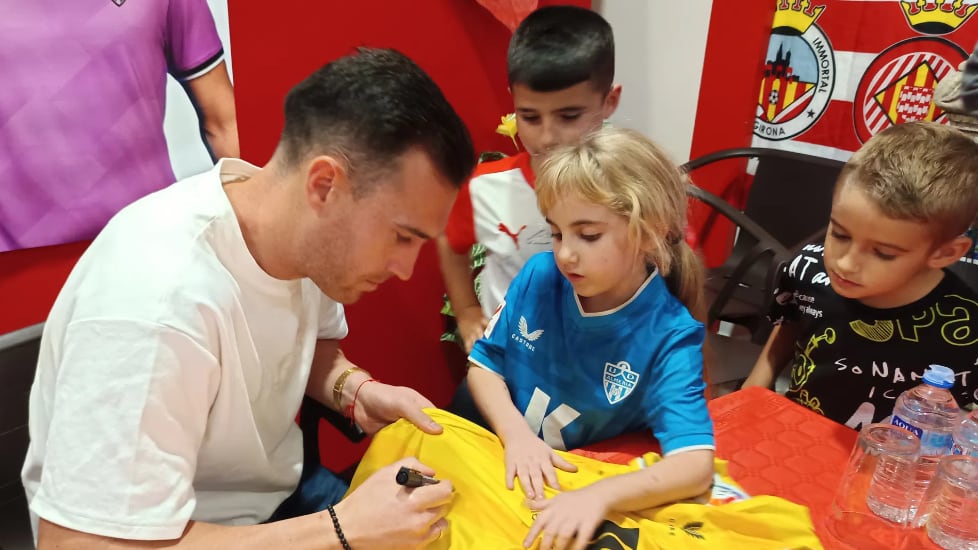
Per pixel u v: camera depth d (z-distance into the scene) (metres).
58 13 1.19
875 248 1.02
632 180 0.92
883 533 0.84
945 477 0.83
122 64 1.28
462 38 1.90
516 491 0.91
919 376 1.17
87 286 0.78
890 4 1.93
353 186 0.79
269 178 0.86
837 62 2.08
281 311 0.95
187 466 0.79
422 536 0.81
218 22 1.39
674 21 2.20
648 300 1.01
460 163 0.82
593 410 1.07
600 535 0.80
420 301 2.02
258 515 1.06
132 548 0.73
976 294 1.13
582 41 1.37
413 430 1.02
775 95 2.24
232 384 0.88
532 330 1.13
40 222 1.25
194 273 0.80
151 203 0.87
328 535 0.79
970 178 0.98
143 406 0.73
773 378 1.42
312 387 1.20
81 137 1.26
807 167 2.07
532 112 1.42
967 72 1.80
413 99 0.77
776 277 1.39
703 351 1.13
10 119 1.18
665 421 0.96
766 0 2.12
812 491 0.93
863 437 0.93
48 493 0.72
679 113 2.29
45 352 0.85
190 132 1.43
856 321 1.21
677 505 0.87
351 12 1.62
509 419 1.06
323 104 0.78
